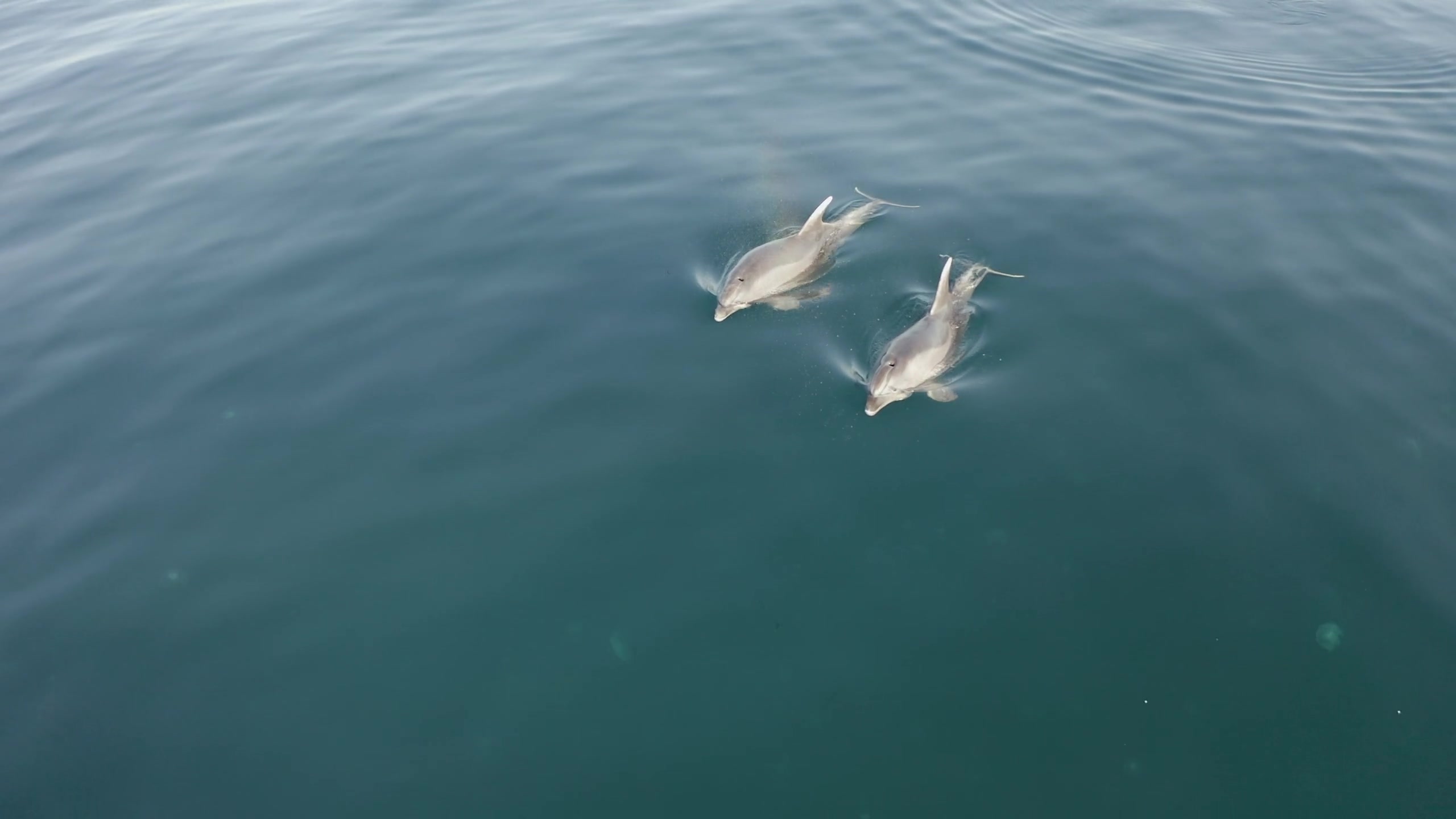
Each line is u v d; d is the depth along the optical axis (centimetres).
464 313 1833
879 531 1346
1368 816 1002
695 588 1275
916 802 1031
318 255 2048
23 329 1864
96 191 2383
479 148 2486
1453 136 2475
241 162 2486
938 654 1181
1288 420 1516
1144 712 1110
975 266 1942
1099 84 2867
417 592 1286
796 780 1055
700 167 2362
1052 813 1017
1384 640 1177
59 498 1460
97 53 3312
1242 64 3031
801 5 3484
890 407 1569
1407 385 1583
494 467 1480
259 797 1057
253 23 3553
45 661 1213
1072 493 1398
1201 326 1742
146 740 1118
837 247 2020
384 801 1048
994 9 3494
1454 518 1334
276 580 1311
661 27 3303
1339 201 2167
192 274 2016
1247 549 1302
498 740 1103
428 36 3322
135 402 1658
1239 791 1030
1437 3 3534
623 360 1692
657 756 1083
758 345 1719
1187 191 2233
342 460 1506
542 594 1275
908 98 2753
